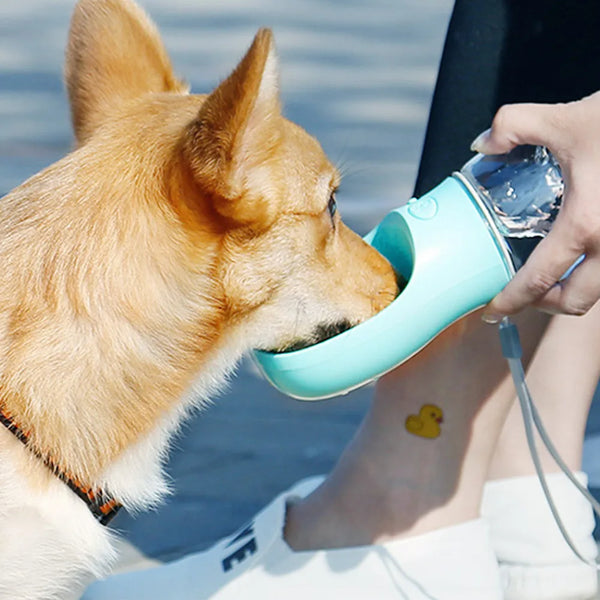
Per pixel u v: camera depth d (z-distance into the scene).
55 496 3.71
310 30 17.28
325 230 4.13
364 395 6.79
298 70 14.48
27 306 3.72
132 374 3.78
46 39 16.62
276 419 6.45
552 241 3.61
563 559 4.65
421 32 17.38
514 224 3.86
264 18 18.14
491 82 4.41
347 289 4.18
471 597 4.32
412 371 4.36
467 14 4.45
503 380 4.31
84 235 3.78
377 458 4.40
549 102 4.38
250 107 3.64
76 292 3.72
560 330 4.70
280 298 4.07
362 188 9.73
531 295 3.71
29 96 13.05
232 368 4.14
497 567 4.46
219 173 3.76
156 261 3.82
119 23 4.46
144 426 3.84
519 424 4.70
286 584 4.34
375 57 15.49
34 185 3.97
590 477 5.65
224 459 5.98
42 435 3.66
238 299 3.97
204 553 4.54
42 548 3.73
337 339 3.85
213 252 3.91
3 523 3.66
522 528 4.66
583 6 4.29
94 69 4.42
